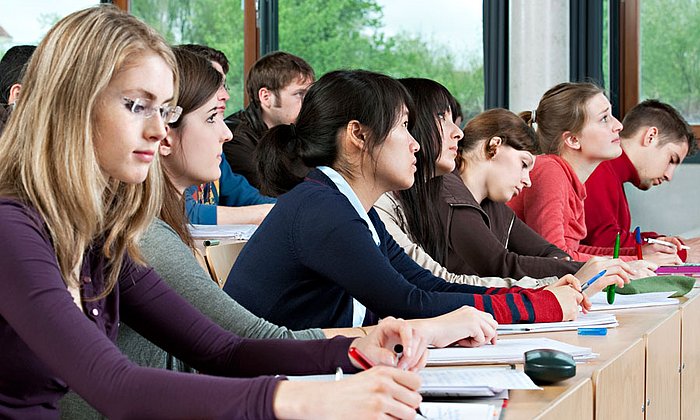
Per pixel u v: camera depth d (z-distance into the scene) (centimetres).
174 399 125
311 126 239
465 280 288
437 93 296
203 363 172
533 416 147
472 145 340
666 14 609
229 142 488
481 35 641
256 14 657
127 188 157
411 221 298
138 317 169
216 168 225
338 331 211
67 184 137
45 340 129
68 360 128
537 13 615
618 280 260
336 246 220
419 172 291
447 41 646
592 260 265
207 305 195
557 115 414
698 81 604
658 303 270
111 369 128
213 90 222
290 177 248
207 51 454
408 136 238
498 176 339
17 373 141
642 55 615
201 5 657
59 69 137
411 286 223
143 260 167
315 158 239
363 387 124
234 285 233
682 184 589
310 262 223
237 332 196
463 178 341
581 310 249
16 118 140
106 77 137
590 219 442
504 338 215
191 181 225
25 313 130
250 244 235
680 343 264
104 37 138
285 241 226
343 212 224
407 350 165
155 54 142
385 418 122
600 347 206
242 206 456
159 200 162
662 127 452
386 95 235
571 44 621
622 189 457
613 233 439
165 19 658
